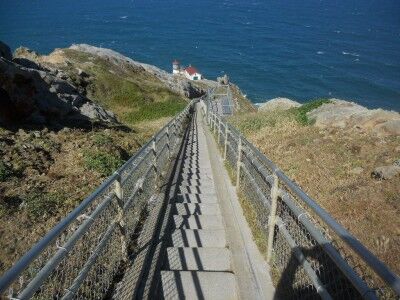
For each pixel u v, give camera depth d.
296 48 152.88
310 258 5.01
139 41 160.75
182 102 45.06
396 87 107.56
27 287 2.97
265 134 16.47
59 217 8.25
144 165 9.06
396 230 6.84
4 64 14.23
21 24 180.50
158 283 5.68
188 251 6.61
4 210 8.02
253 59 136.88
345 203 7.96
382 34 183.75
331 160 11.06
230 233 7.21
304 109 19.59
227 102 43.62
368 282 5.26
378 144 11.89
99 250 4.83
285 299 5.24
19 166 10.30
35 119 15.63
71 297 3.92
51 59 43.69
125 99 41.41
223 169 12.05
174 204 8.97
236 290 5.53
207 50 149.38
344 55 142.00
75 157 11.86
